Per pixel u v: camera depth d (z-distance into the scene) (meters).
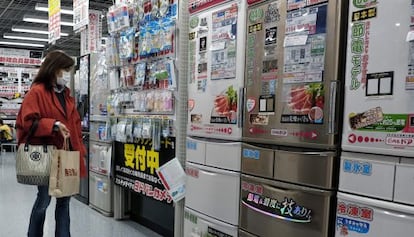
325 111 1.75
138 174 3.51
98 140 4.32
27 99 2.61
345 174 1.66
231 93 2.33
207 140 2.55
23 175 2.58
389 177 1.50
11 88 14.38
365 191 1.58
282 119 1.96
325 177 1.75
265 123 2.07
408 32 1.42
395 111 1.47
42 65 2.73
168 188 2.90
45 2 9.96
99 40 6.87
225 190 2.38
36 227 2.80
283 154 1.95
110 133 3.99
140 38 3.34
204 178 2.55
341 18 1.69
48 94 2.68
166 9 3.04
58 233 2.82
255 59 2.15
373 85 1.54
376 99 1.53
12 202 4.82
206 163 2.55
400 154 1.46
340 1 1.69
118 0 3.88
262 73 2.09
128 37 3.51
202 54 2.60
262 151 2.09
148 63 3.29
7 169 7.86
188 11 2.86
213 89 2.49
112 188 4.12
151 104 3.25
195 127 2.68
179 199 2.88
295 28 1.89
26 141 2.62
